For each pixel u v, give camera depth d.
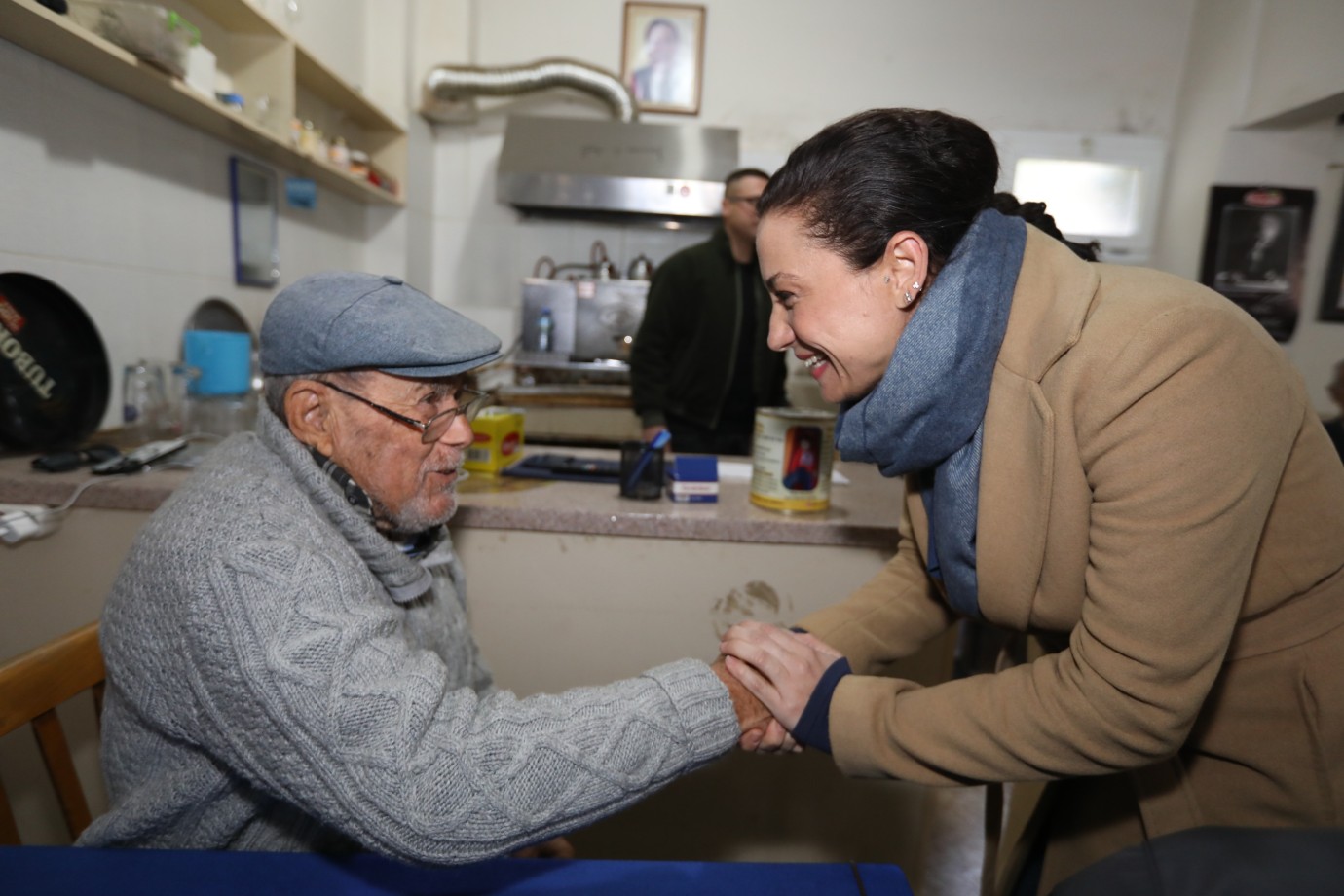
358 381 0.70
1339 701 0.66
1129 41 3.26
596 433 2.94
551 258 3.43
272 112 2.00
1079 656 0.61
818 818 1.36
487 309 3.47
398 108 2.97
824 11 3.27
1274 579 0.66
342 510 0.69
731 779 1.35
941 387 0.63
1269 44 2.71
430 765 0.55
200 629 0.56
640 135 3.06
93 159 1.53
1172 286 0.61
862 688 0.74
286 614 0.56
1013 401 0.65
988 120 3.31
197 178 1.90
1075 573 0.66
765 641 0.80
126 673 0.62
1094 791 0.83
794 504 1.29
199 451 1.39
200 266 1.92
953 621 0.98
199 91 1.66
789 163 0.67
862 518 1.27
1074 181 3.23
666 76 3.30
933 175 0.62
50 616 1.20
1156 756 0.60
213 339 1.67
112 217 1.60
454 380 0.76
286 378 0.71
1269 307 2.89
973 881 1.68
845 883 0.56
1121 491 0.57
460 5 3.10
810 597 1.26
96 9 1.41
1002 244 0.65
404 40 2.94
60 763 0.72
